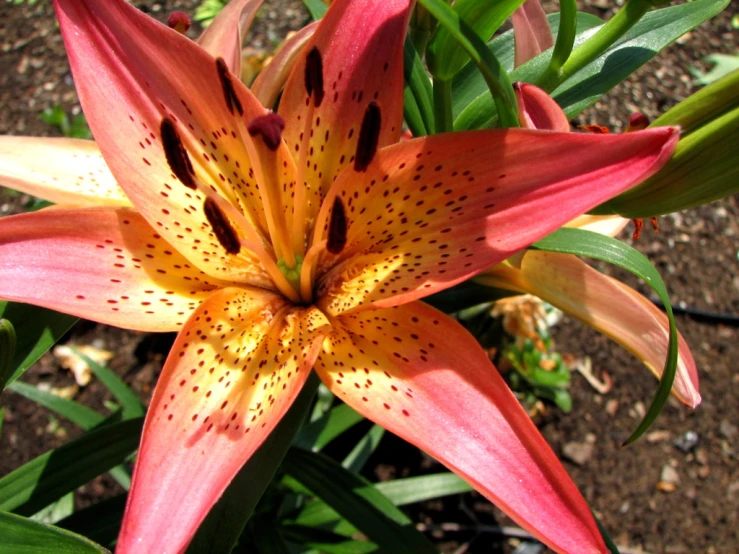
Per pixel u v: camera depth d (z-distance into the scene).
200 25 0.51
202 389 0.15
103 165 0.18
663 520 0.36
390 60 0.16
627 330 0.18
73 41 0.15
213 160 0.17
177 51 0.16
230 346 0.16
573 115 0.19
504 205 0.15
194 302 0.16
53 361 0.39
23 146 0.18
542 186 0.14
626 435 0.39
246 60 0.31
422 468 0.37
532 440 0.13
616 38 0.17
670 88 0.50
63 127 0.46
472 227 0.15
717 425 0.39
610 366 0.41
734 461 0.38
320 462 0.21
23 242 0.15
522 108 0.16
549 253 0.18
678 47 0.53
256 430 0.14
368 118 0.15
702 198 0.15
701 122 0.15
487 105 0.19
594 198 0.13
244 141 0.16
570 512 0.13
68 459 0.20
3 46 0.51
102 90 0.16
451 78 0.18
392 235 0.16
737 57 0.50
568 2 0.16
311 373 0.18
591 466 0.38
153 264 0.16
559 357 0.38
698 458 0.38
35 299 0.14
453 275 0.15
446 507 0.37
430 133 0.19
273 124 0.15
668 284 0.43
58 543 0.14
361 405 0.15
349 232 0.16
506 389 0.14
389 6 0.16
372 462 0.37
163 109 0.17
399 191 0.16
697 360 0.41
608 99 0.49
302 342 0.16
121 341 0.40
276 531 0.26
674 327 0.14
